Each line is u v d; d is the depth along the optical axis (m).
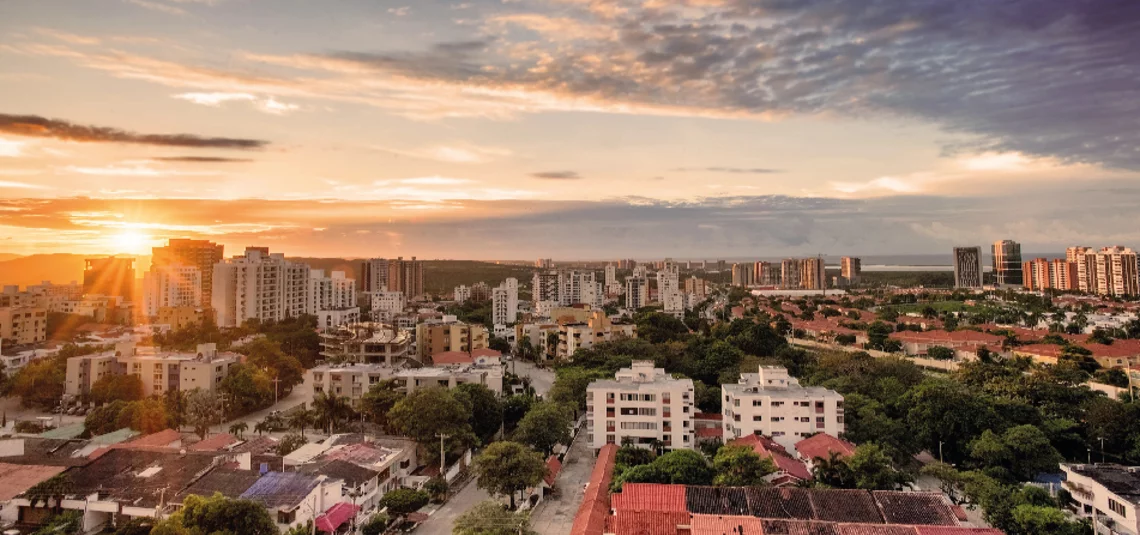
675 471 87.25
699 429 122.69
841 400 107.44
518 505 90.31
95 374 144.75
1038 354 176.12
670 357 168.00
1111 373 150.88
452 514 88.00
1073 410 115.88
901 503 76.88
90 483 81.56
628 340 184.50
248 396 137.25
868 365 144.25
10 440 93.38
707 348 169.88
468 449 110.25
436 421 104.94
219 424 131.62
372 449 98.50
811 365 156.50
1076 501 79.25
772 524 69.75
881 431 106.00
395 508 82.69
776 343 181.38
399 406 108.75
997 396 122.62
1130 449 102.56
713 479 88.25
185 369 140.88
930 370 177.62
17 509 79.88
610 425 113.38
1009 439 97.19
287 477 80.38
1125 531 71.06
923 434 105.12
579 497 95.12
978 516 85.31
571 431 122.69
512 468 88.25
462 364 153.88
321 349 199.75
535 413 111.50
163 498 77.19
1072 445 108.12
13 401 151.00
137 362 143.88
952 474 88.38
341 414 115.62
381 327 184.00
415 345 195.12
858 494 78.62
